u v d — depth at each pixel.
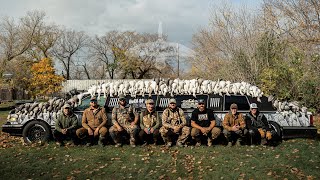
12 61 40.59
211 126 8.63
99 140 8.84
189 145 8.91
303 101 15.34
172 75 50.62
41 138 9.38
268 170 6.73
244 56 18.17
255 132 8.52
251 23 19.06
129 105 9.16
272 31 17.91
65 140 9.41
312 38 15.52
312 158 7.39
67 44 62.97
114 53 60.06
